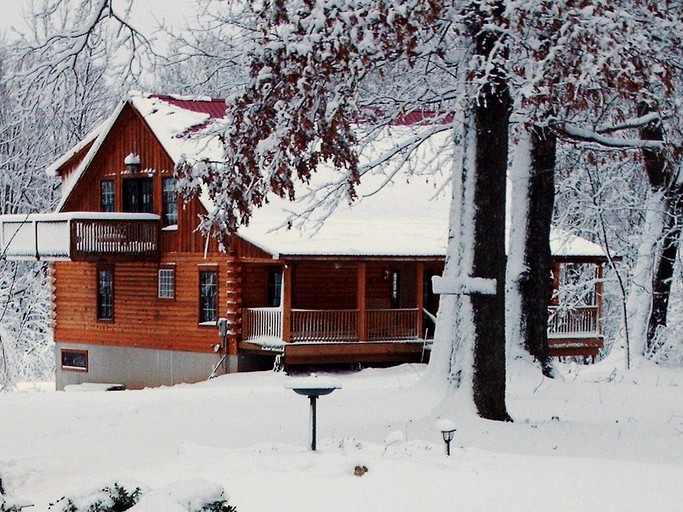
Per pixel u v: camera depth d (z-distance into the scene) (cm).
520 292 2202
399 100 1975
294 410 1883
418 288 3381
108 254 3481
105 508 766
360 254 3125
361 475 1003
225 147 1498
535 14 1403
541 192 2209
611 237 3475
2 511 836
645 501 913
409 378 2959
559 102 1606
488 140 1541
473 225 1547
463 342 1573
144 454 1476
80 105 1742
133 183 3694
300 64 1380
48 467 1351
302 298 3484
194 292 3475
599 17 1355
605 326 3981
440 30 1570
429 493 928
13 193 4188
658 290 2809
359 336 3259
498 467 1055
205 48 1986
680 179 2677
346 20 1371
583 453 1367
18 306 4472
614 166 2836
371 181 3791
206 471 1037
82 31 1584
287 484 962
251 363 3350
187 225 3497
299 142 1409
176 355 3534
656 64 1455
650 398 1927
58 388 3931
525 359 2186
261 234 3156
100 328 3800
